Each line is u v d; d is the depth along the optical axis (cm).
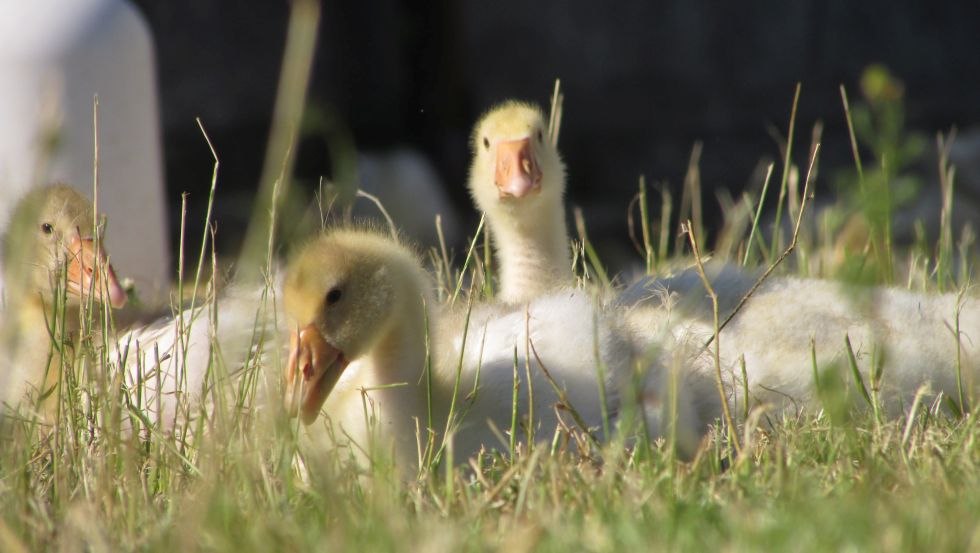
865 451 837
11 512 800
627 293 1081
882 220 868
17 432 933
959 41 3066
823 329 1031
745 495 759
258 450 841
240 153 2839
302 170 2866
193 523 735
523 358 965
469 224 2897
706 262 1127
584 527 714
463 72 2950
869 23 3041
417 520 755
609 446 842
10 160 1534
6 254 1195
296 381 920
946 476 763
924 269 1213
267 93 2859
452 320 1046
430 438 884
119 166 1598
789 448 859
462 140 2959
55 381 1095
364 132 3002
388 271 955
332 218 1178
